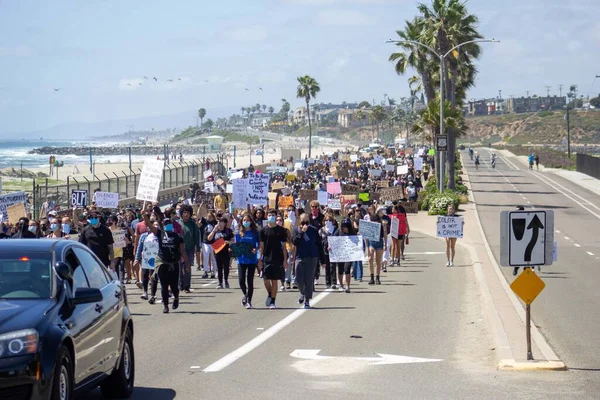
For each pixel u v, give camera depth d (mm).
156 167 27906
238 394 11352
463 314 19828
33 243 9969
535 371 12938
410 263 34062
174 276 20344
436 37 75375
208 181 59562
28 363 8156
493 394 11344
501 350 14305
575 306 21000
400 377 12516
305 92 160500
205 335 16719
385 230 30078
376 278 26875
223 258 25984
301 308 21016
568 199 73750
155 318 19328
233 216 32719
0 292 9156
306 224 20922
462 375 12656
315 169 90688
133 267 26375
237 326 17969
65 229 28266
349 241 24266
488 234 47312
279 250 20719
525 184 93625
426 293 24250
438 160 77062
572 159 149375
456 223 31922
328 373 12828
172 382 12180
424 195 68312
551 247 13242
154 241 22469
